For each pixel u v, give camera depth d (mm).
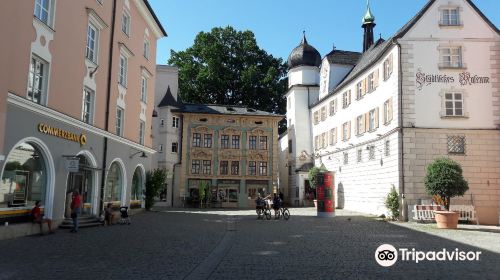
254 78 62906
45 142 18312
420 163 29312
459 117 29609
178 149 51406
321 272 10477
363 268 11078
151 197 34875
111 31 25891
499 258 12922
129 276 9805
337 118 45250
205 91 62562
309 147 55562
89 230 20016
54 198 19156
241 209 45062
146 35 33438
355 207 39344
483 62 30125
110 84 25625
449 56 30422
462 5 30656
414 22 30469
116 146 26875
